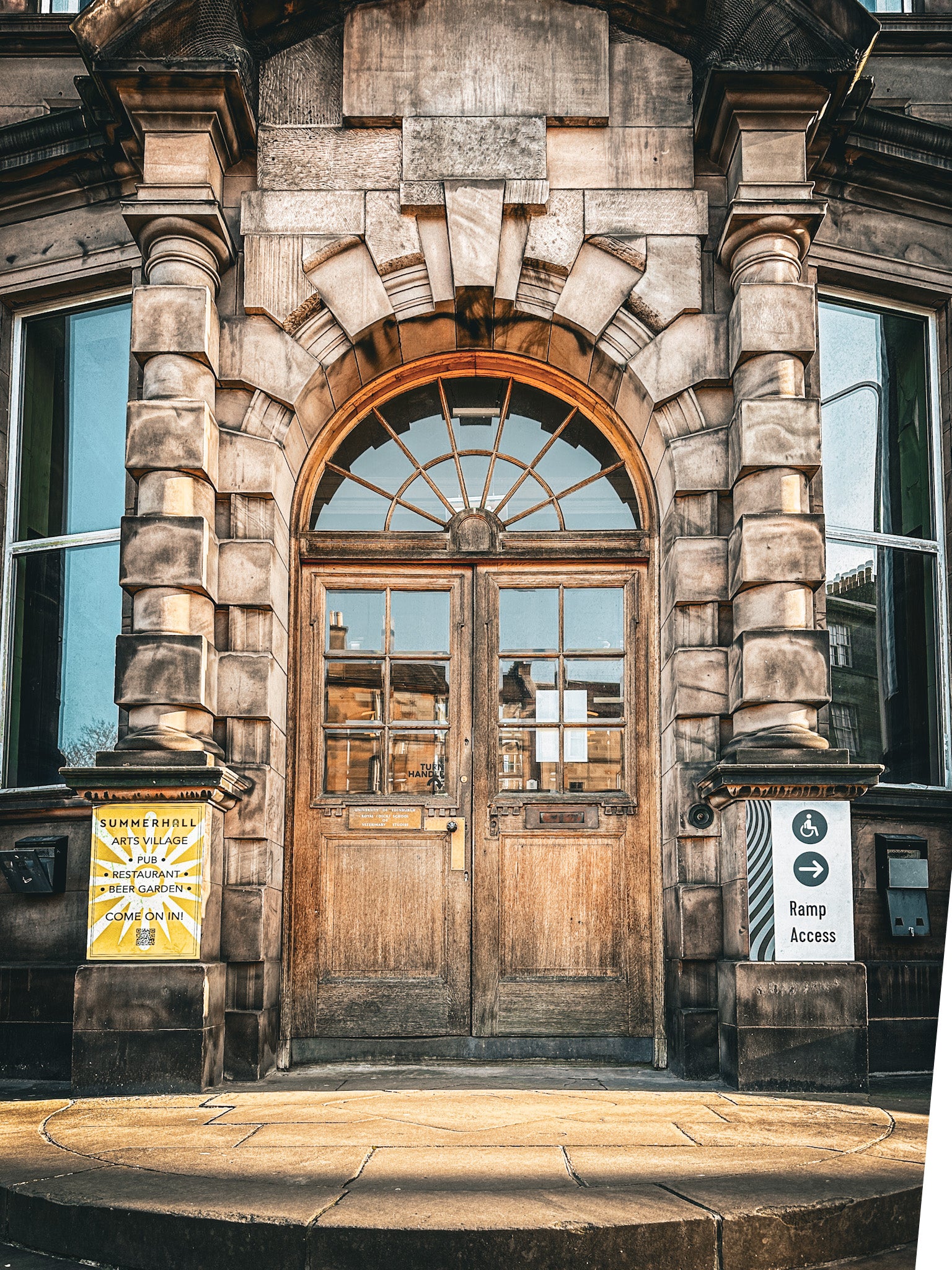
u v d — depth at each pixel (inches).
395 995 263.4
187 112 250.7
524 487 287.3
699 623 252.2
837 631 281.9
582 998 263.0
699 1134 171.0
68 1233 138.5
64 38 299.9
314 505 286.8
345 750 275.7
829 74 245.6
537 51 268.7
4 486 293.7
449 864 269.1
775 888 222.1
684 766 246.1
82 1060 219.0
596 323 263.4
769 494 242.4
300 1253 126.4
